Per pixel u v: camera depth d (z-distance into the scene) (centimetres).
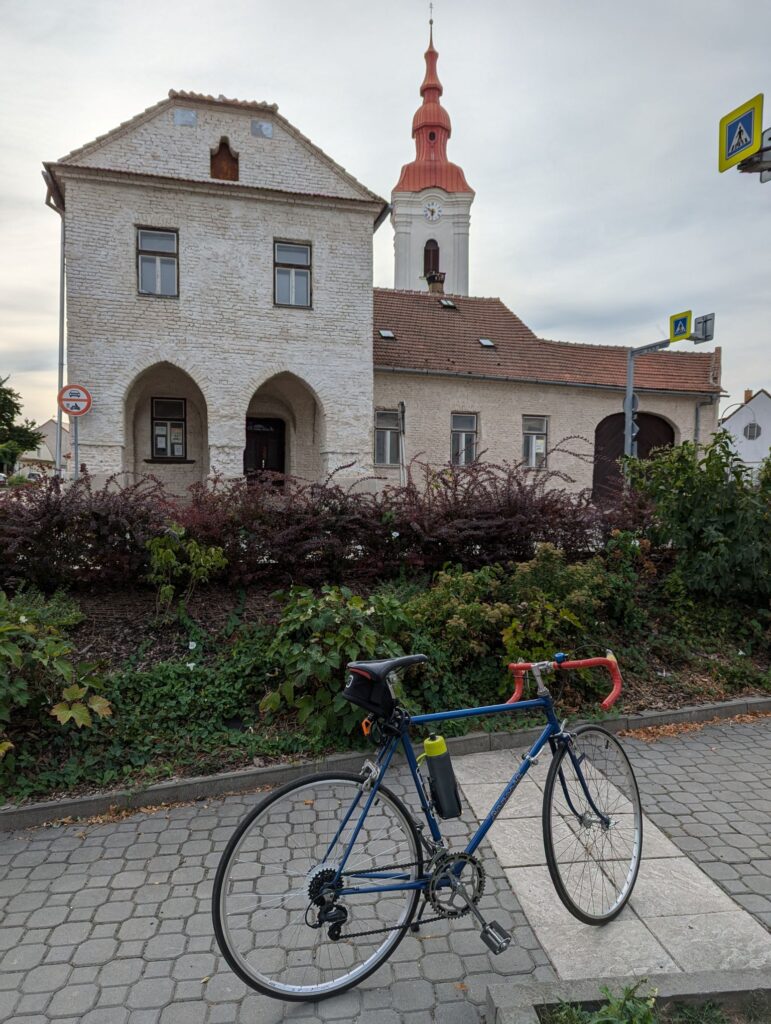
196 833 368
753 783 419
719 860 333
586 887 285
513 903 301
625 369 2247
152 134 1600
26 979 259
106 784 407
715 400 2275
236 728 466
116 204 1569
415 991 251
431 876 261
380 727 264
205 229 1625
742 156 555
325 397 1722
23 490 629
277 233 1675
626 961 262
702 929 280
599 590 597
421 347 2045
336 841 254
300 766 425
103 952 274
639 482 745
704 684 572
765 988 232
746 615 672
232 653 523
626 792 310
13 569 607
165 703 469
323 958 255
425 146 4653
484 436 2036
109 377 1569
